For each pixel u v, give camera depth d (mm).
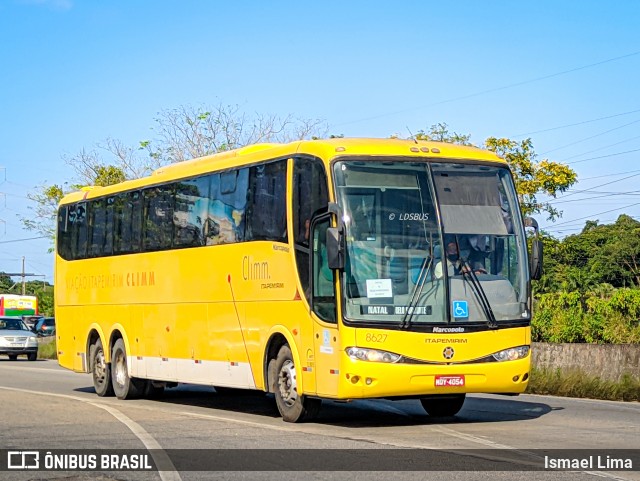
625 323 23266
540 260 14430
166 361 18984
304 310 14430
